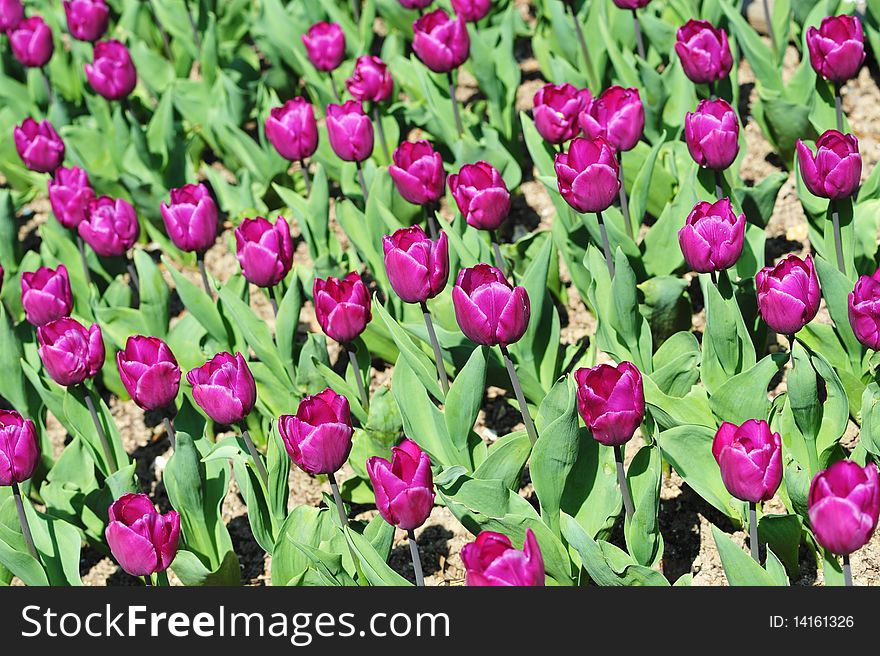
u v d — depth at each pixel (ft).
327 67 22.63
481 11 21.94
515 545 13.99
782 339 18.58
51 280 17.13
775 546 14.52
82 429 17.06
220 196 23.24
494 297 13.41
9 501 15.72
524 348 17.01
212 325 18.49
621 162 19.04
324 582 14.35
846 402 14.64
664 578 13.11
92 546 17.60
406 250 14.55
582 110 18.22
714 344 15.72
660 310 17.57
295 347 18.69
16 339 18.40
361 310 15.43
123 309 19.15
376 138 23.12
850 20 17.53
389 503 12.42
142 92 28.58
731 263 14.76
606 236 16.20
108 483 15.98
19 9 26.35
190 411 17.16
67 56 28.25
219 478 16.07
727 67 18.90
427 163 17.06
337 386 17.19
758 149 22.77
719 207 14.55
